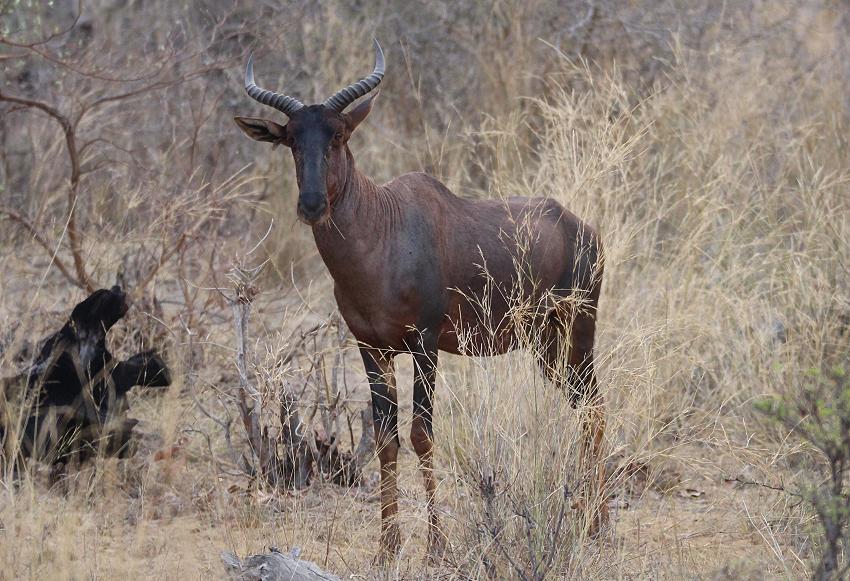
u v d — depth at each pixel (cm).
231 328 2070
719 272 2159
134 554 1412
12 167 2609
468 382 1728
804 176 2427
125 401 1719
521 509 1332
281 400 1708
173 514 1608
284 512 1588
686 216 2255
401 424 1959
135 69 2558
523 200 1697
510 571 1289
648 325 1806
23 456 1590
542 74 2902
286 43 2941
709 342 2036
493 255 1595
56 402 1664
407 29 3020
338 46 2969
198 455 1769
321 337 2077
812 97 2797
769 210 2295
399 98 2994
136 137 2723
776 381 1844
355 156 2830
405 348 1552
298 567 1265
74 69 2227
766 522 1442
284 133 1480
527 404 1455
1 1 2297
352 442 1781
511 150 2631
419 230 1518
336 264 1484
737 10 3048
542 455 1390
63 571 1288
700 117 2580
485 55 2972
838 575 1166
